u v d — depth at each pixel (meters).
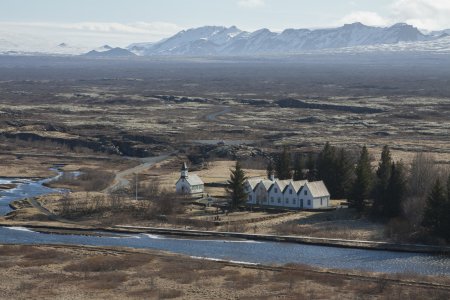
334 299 143.25
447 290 149.38
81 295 146.62
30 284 154.50
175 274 162.88
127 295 146.75
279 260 177.50
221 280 158.00
